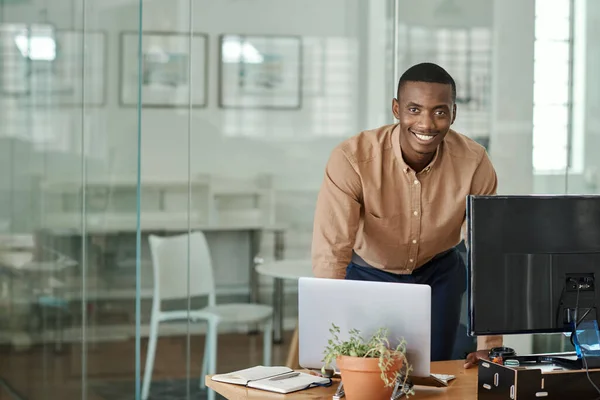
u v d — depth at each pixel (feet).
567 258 8.93
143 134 15.52
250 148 15.74
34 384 16.02
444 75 10.41
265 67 15.72
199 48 15.56
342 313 9.31
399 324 9.08
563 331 8.98
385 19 15.96
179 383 15.81
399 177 11.43
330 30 15.84
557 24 16.66
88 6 15.58
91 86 15.64
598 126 16.93
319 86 15.87
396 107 11.05
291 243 15.93
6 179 15.81
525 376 8.41
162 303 15.72
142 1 15.40
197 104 15.61
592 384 8.63
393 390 8.84
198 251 15.71
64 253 15.83
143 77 15.48
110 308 15.80
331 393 9.20
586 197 9.00
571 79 16.80
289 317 16.02
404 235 11.70
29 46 15.71
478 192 11.70
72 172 15.72
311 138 15.88
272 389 9.28
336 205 11.28
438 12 16.08
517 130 16.60
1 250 15.88
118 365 15.83
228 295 15.83
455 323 12.75
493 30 16.33
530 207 8.84
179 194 15.64
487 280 8.73
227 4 15.61
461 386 9.46
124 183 15.64
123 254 15.69
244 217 15.80
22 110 15.76
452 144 11.62
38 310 15.97
